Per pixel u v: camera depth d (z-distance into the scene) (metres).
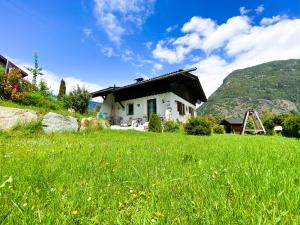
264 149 5.47
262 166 2.79
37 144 6.29
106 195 2.06
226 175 2.44
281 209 1.61
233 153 4.54
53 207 1.71
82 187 2.24
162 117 21.41
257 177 2.32
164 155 4.41
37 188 2.14
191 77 23.25
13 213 1.51
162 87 22.92
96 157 4.00
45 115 10.45
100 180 2.56
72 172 2.87
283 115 34.12
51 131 10.41
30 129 9.38
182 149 5.52
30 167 3.02
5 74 11.58
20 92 11.88
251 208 1.65
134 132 13.51
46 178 2.55
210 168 2.96
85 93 21.55
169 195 2.03
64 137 8.94
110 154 4.43
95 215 1.64
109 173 2.83
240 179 2.32
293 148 5.72
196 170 2.98
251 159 3.51
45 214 1.55
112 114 27.17
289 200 1.70
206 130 17.23
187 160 3.85
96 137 9.95
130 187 2.30
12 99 11.34
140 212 1.63
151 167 3.27
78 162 3.49
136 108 24.81
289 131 16.97
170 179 2.48
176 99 23.84
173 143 7.41
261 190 1.95
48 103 13.11
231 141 9.25
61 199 1.87
